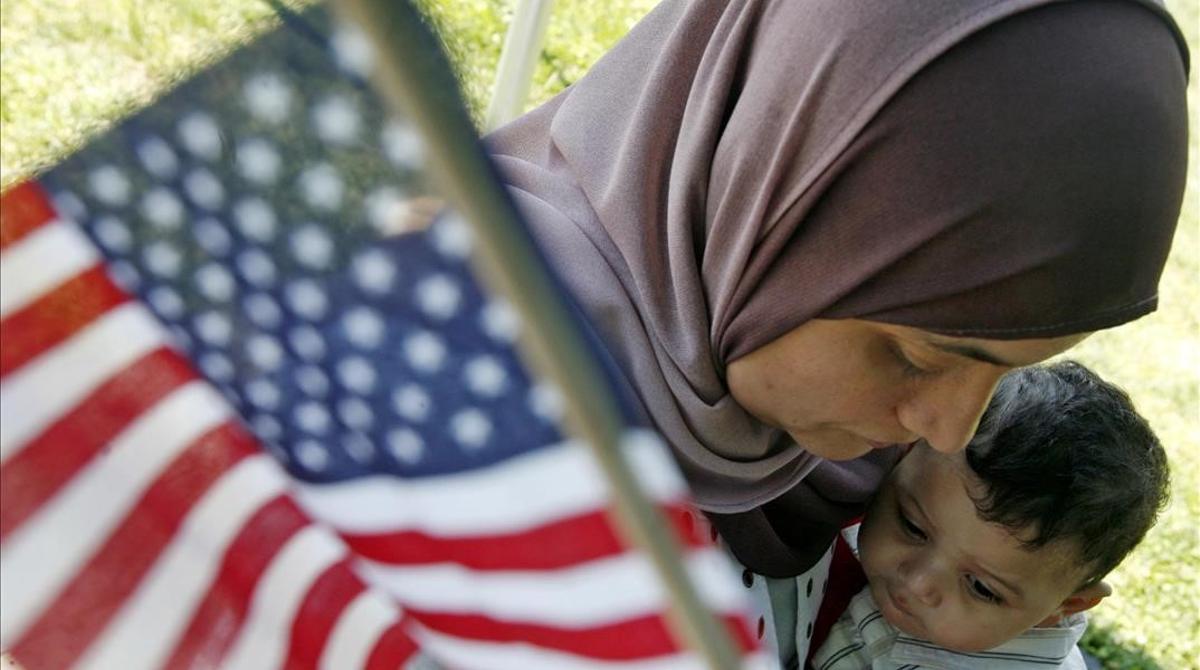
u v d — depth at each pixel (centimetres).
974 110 132
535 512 125
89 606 128
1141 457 188
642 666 130
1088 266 135
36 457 125
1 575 125
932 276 138
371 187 108
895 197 137
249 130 108
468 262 110
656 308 158
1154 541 378
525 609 131
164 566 130
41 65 373
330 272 114
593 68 175
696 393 160
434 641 138
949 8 131
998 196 133
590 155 168
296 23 101
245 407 126
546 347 96
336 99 104
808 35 140
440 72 87
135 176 114
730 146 149
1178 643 342
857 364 148
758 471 171
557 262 158
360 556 133
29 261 119
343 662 136
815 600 202
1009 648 200
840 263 142
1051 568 185
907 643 200
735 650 113
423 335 117
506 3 443
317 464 129
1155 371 461
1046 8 132
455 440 123
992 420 185
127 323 123
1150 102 134
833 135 137
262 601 134
